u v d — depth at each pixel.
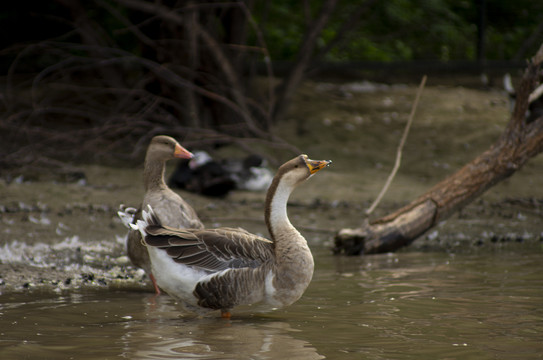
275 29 31.48
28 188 14.95
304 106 24.80
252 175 16.86
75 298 7.84
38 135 19.42
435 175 18.47
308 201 15.77
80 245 10.93
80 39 23.11
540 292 7.87
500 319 6.62
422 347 5.66
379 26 34.12
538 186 17.02
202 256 6.51
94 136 19.66
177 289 6.56
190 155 8.70
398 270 9.52
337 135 22.00
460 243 11.91
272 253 6.83
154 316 6.95
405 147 20.97
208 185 15.91
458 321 6.56
